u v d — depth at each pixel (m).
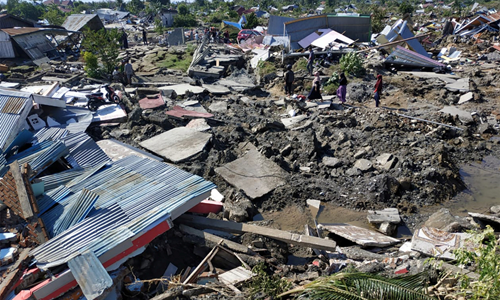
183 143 10.91
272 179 9.63
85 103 13.05
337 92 15.57
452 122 13.55
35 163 7.75
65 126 11.15
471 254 4.96
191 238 6.92
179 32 31.11
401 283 4.83
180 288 5.54
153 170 8.12
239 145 11.26
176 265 6.56
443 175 10.00
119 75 17.48
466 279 5.02
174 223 7.28
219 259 6.73
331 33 24.05
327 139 12.03
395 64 21.16
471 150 11.98
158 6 67.31
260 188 9.27
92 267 5.05
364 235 7.61
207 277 6.10
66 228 6.00
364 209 8.95
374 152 11.19
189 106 14.17
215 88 16.70
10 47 21.31
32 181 7.11
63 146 8.36
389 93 17.00
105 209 6.36
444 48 25.89
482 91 17.41
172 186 7.34
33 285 5.04
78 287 5.15
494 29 29.81
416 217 8.68
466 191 9.86
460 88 16.98
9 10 59.94
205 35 28.25
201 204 8.05
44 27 25.94
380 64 20.62
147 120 12.46
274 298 5.35
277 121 12.98
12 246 5.64
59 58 23.88
